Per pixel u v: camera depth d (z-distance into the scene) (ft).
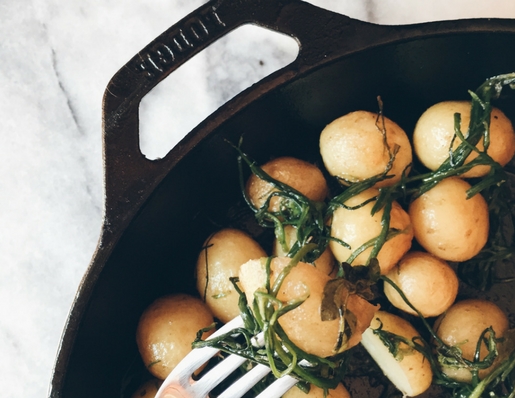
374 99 1.52
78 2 1.66
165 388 1.37
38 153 1.66
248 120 1.44
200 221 1.56
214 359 1.50
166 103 1.66
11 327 1.62
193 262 1.56
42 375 1.61
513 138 1.48
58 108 1.66
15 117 1.66
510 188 1.56
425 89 1.52
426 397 1.51
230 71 1.66
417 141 1.49
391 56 1.42
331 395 1.44
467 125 1.45
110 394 1.49
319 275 1.30
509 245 1.55
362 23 1.37
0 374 1.62
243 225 1.57
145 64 1.34
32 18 1.67
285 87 1.40
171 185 1.41
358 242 1.42
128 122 1.34
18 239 1.64
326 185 1.52
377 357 1.49
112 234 1.33
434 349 1.48
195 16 1.35
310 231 1.47
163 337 1.44
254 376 1.37
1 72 1.67
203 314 1.47
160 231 1.47
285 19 1.36
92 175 1.65
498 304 1.54
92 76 1.66
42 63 1.67
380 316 1.47
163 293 1.54
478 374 1.45
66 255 1.63
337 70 1.42
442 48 1.42
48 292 1.63
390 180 1.47
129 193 1.34
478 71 1.48
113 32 1.66
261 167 1.51
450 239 1.43
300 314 1.28
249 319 1.37
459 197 1.44
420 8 1.63
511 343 1.45
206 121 1.36
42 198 1.65
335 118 1.54
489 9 1.62
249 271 1.32
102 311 1.41
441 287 1.44
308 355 1.29
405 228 1.43
